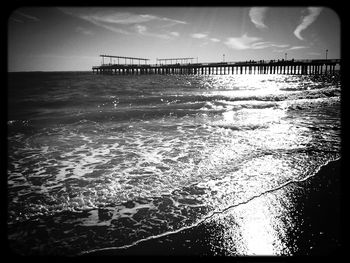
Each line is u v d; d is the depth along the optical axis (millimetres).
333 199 4098
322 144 7156
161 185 4672
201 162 5832
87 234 3270
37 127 9852
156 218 3629
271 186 4598
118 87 30953
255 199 4129
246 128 9281
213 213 3748
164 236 3223
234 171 5293
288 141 7512
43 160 6137
